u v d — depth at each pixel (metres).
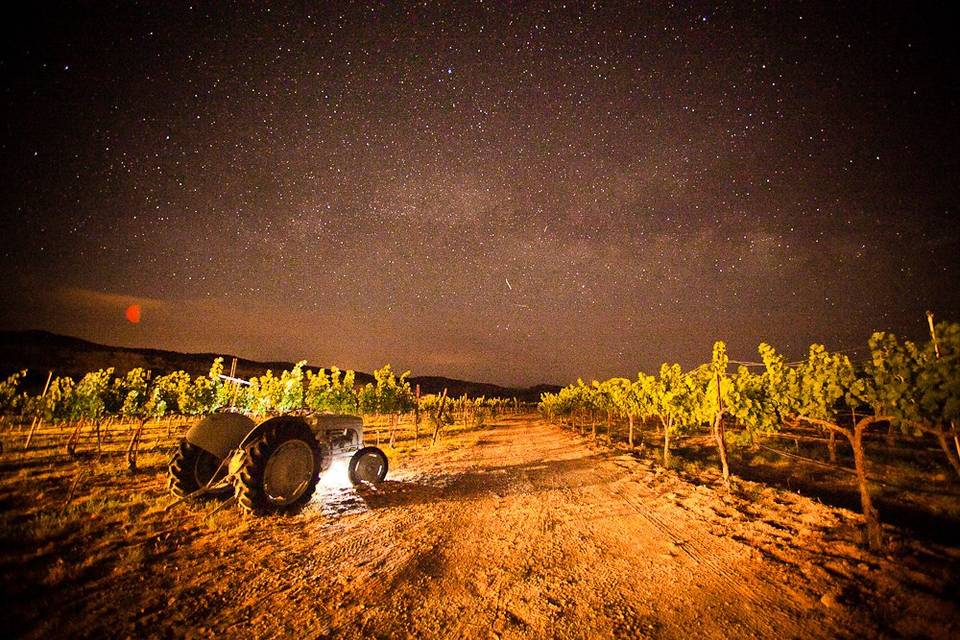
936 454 13.36
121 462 12.32
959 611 3.92
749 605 4.25
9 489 8.61
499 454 16.61
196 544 5.96
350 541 6.25
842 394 7.25
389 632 3.81
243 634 3.74
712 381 9.96
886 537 5.93
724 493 8.91
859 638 3.62
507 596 4.54
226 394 19.23
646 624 3.94
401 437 25.02
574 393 30.25
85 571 4.86
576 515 7.73
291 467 7.70
